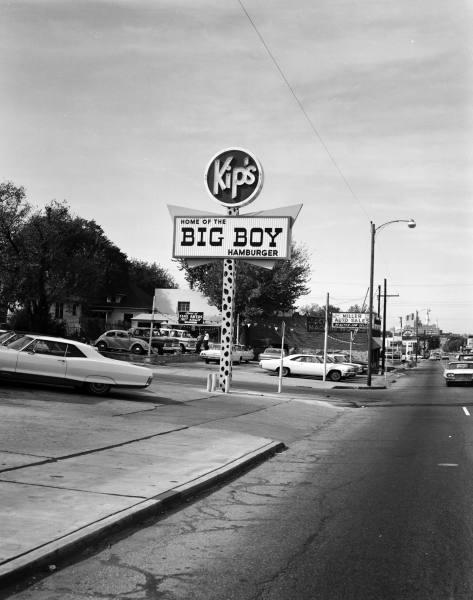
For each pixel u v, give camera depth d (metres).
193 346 50.00
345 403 23.73
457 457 11.40
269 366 39.56
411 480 9.19
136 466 8.88
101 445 10.22
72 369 16.28
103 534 5.84
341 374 38.59
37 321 36.97
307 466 10.39
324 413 19.69
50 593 4.57
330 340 62.94
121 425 12.51
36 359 16.08
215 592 4.71
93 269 39.00
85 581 4.84
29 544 5.25
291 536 6.22
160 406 16.38
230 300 23.39
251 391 25.20
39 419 12.09
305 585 4.89
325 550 5.78
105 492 7.22
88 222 40.00
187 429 12.96
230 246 23.36
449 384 39.06
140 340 41.66
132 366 16.75
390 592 4.77
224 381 22.78
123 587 4.74
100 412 13.96
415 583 4.96
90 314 67.25
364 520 6.88
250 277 55.91
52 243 37.34
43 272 37.16
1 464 8.21
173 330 50.72
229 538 6.11
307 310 124.12
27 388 16.73
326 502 7.74
